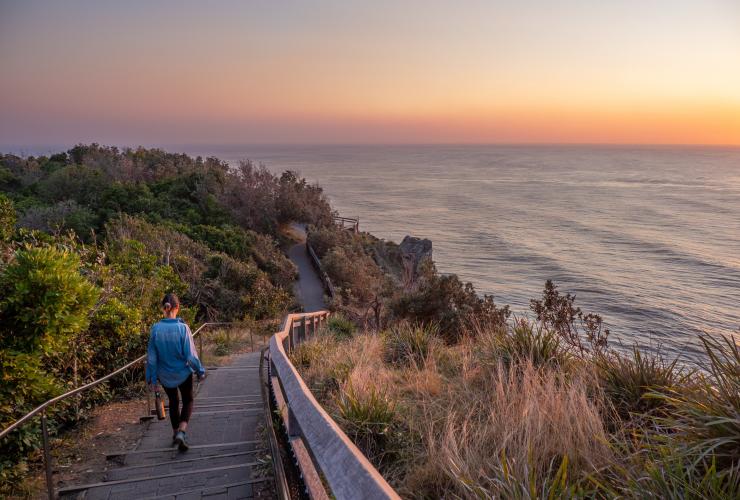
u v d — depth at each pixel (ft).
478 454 10.89
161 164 204.23
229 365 38.17
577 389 13.51
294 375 11.60
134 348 28.12
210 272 84.58
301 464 9.35
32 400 16.81
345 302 89.86
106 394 23.61
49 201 144.56
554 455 10.20
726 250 254.27
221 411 21.06
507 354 18.63
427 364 20.90
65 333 18.02
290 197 171.01
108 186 146.82
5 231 39.11
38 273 16.72
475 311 44.96
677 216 400.06
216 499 12.41
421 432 13.56
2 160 204.33
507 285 186.91
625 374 14.19
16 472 14.40
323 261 122.01
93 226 111.65
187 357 16.07
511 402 13.07
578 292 175.83
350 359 22.53
